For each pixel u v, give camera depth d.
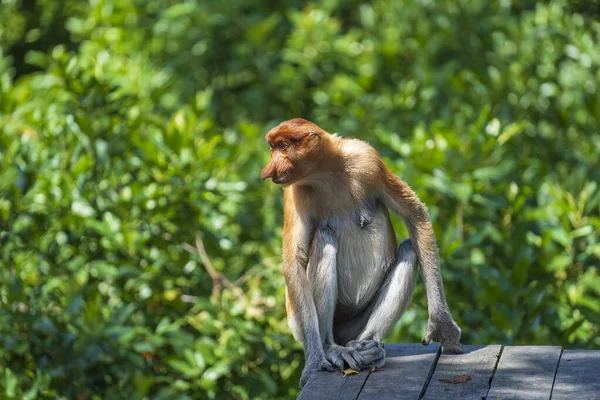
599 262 15.20
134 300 15.16
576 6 20.66
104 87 16.70
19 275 14.41
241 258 17.69
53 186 15.28
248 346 14.17
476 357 10.21
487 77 18.62
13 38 25.42
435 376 9.76
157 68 22.83
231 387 14.33
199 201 15.34
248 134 18.70
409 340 14.37
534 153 18.03
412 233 10.58
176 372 14.83
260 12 24.98
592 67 18.59
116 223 14.94
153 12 23.92
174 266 15.46
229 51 24.28
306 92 23.06
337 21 24.02
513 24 20.44
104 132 16.44
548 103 18.66
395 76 21.00
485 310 14.93
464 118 18.08
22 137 15.73
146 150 15.31
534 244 15.29
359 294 10.89
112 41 21.14
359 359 9.94
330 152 10.40
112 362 14.27
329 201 10.63
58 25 26.53
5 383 13.47
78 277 15.02
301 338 10.48
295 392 14.62
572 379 9.44
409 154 15.60
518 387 9.30
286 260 10.50
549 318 14.27
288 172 10.20
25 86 18.06
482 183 15.38
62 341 14.23
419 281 14.80
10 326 14.20
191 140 15.56
